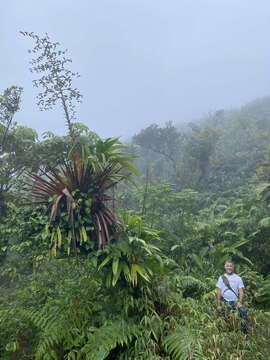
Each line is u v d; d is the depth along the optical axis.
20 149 7.47
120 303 4.66
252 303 6.09
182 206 10.12
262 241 7.80
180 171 16.39
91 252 4.57
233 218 9.09
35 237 4.61
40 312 4.66
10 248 5.23
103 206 4.81
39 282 5.44
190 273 7.11
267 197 9.48
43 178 4.84
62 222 4.58
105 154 4.88
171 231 8.45
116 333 4.12
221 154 18.11
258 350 4.30
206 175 16.19
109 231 4.77
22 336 4.73
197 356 3.77
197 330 4.29
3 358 4.61
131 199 10.05
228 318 4.84
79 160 4.72
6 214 6.72
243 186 13.37
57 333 4.35
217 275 7.08
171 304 4.73
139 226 4.81
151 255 4.75
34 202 4.72
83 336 4.41
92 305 4.82
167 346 4.11
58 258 5.00
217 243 8.41
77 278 5.29
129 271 4.51
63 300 4.84
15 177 7.30
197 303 5.27
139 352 4.06
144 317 4.35
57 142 7.36
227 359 3.93
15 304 5.08
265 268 7.60
